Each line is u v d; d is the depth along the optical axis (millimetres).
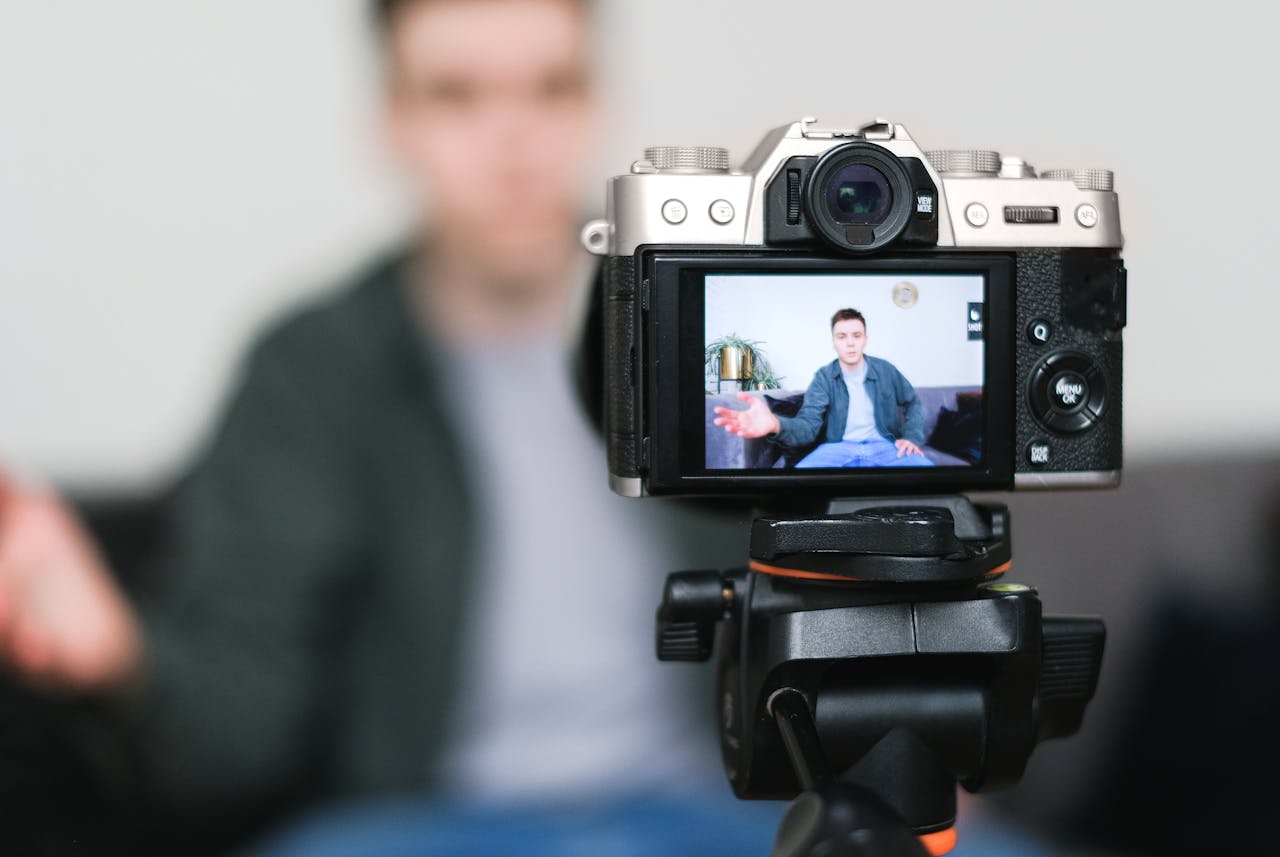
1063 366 696
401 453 1602
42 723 1485
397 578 1598
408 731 1592
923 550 612
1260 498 1586
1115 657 1512
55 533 1533
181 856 1528
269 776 1561
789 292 667
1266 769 1446
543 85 1644
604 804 1593
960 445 683
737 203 660
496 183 1635
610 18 1669
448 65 1632
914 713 663
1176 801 1468
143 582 1547
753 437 664
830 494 678
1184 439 1754
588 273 773
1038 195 693
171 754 1517
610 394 678
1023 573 1511
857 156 651
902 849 485
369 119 1675
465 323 1620
